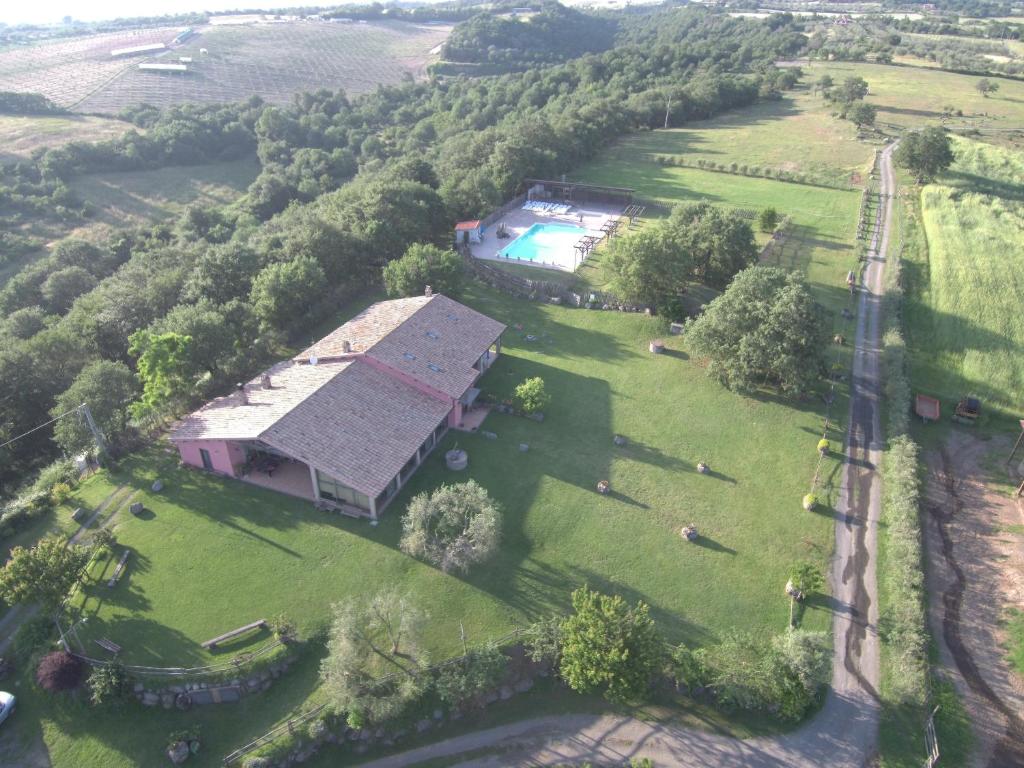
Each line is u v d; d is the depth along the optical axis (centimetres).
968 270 8000
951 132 13300
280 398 4919
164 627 3741
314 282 6819
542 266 8519
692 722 3397
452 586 4022
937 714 3416
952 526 4616
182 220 11694
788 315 5509
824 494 4816
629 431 5472
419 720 3394
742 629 3809
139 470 4925
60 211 11981
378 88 19750
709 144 13750
